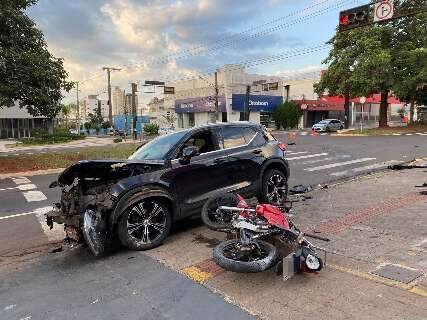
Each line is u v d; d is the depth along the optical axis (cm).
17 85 1623
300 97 5934
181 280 464
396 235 566
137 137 4972
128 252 575
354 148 2008
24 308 418
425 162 1370
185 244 594
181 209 618
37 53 1739
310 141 2589
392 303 373
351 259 484
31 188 1215
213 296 416
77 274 507
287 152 1927
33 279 501
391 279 421
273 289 421
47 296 445
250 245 446
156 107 7562
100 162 566
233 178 691
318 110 5684
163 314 386
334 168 1366
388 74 3281
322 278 436
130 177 578
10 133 5653
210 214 595
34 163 1764
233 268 427
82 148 3092
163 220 593
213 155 673
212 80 5381
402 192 862
